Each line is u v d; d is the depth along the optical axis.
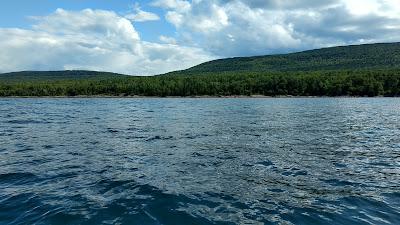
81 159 16.02
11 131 26.94
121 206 9.70
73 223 8.50
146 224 8.52
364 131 27.58
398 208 9.80
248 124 33.03
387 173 13.72
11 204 9.83
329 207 9.85
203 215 9.16
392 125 32.47
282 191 11.30
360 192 11.23
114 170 13.88
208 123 33.97
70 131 27.03
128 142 21.28
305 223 8.77
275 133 26.08
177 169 14.14
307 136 24.47
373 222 8.85
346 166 14.90
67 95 148.50
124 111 54.88
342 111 54.19
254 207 9.81
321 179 12.79
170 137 23.67
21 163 15.10
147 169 14.09
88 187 11.50
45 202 9.99
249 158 16.45
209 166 14.71
